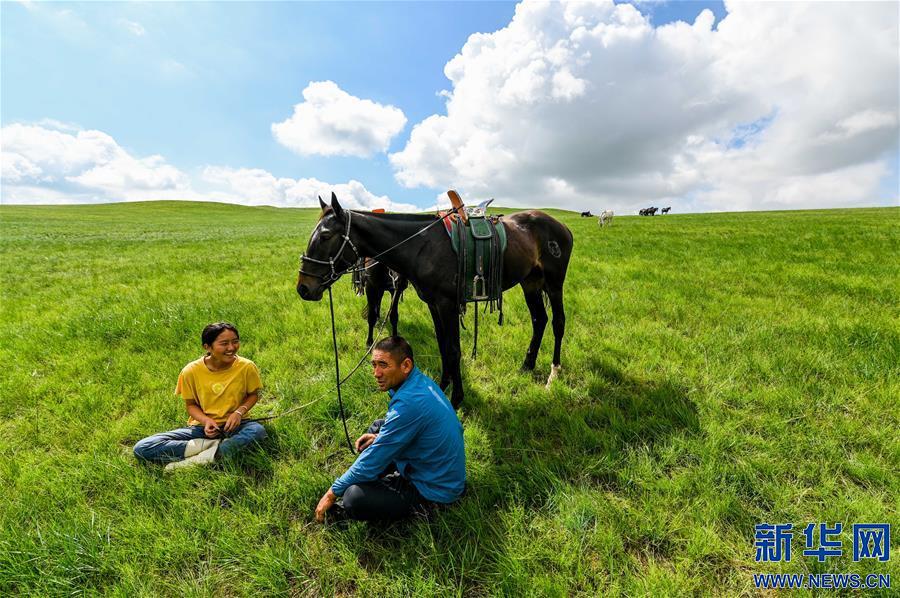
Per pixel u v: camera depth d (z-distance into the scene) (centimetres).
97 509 241
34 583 196
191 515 234
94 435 313
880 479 247
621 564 204
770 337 477
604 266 1027
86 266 1184
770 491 241
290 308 667
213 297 733
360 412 343
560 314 428
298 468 272
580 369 432
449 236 345
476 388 396
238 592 199
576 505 234
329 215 317
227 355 286
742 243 1424
